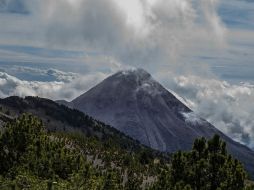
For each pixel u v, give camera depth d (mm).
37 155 112188
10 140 111875
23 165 108750
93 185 104938
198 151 95875
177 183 89125
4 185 97000
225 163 91438
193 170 92438
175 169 94562
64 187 98375
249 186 86812
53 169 112000
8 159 109312
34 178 101125
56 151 116750
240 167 90688
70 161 116062
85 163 120188
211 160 91750
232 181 88438
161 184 94188
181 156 95750
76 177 104000
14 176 104688
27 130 115188
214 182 90375
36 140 114750
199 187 90500
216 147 94812
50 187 96812
